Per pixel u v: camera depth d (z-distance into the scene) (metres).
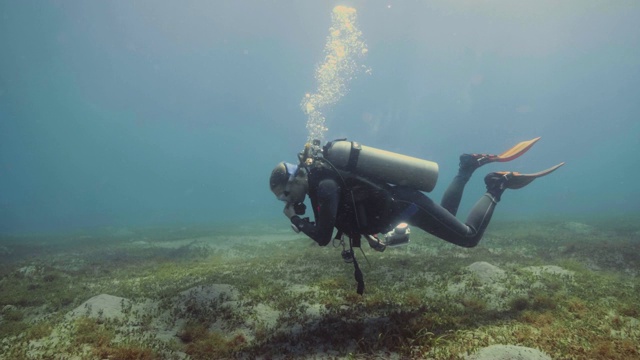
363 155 3.62
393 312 4.95
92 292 7.95
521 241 13.45
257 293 6.54
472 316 4.77
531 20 77.00
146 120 147.88
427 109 128.00
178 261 12.49
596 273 7.57
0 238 22.55
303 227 3.66
